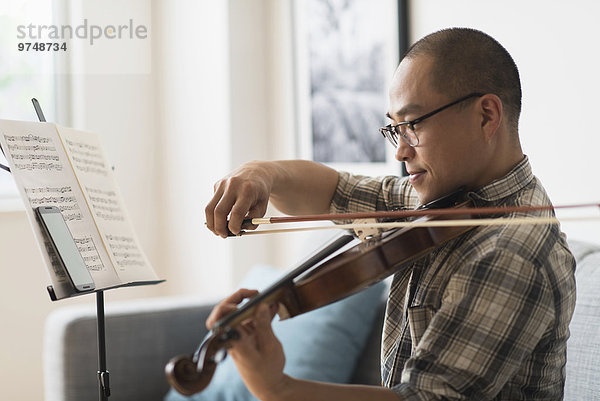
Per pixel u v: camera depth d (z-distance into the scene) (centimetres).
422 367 105
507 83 124
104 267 163
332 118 288
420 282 123
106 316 242
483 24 226
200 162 327
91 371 238
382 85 263
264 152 319
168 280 349
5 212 309
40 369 320
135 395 244
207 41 319
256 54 316
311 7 295
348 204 160
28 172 157
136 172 346
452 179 123
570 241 181
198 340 258
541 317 108
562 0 202
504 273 106
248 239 316
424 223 111
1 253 311
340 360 217
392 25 257
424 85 121
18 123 160
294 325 227
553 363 118
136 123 345
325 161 293
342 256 122
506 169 125
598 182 195
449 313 106
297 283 112
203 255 329
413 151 125
